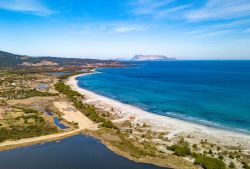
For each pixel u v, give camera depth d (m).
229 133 73.44
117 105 114.19
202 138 69.31
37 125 77.00
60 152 58.16
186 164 52.69
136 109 106.06
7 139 65.00
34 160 53.47
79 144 63.50
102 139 66.94
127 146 62.19
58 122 84.19
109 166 51.34
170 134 72.62
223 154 58.41
